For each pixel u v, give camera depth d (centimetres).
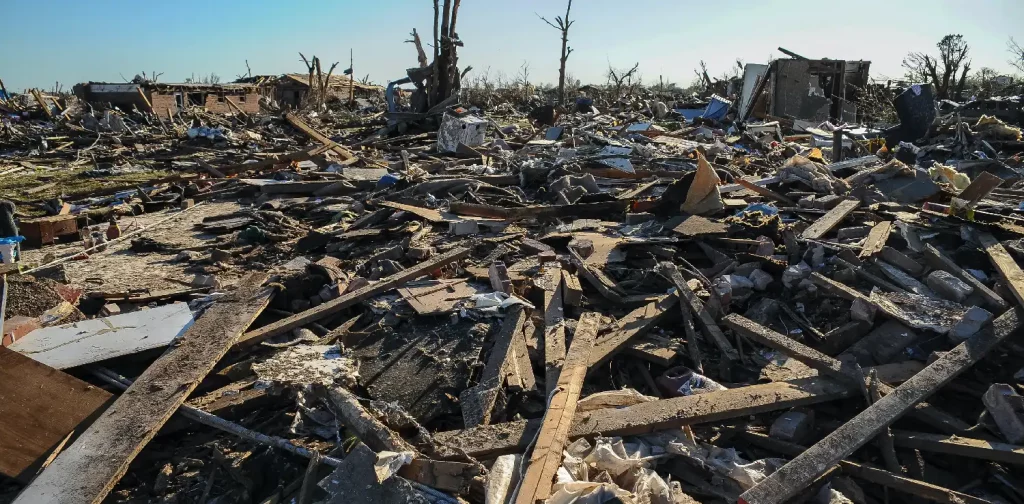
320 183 1345
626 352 571
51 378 470
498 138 2114
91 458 396
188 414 458
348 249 891
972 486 411
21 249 966
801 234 825
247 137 2408
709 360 570
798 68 2500
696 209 980
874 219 878
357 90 5209
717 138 2066
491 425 436
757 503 356
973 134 1570
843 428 417
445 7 2620
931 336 557
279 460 423
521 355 544
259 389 491
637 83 5003
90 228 1080
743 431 455
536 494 350
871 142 1666
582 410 452
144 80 3872
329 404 463
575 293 654
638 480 376
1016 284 589
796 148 1770
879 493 402
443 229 1000
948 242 756
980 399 486
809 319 630
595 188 1239
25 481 394
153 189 1398
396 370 522
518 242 883
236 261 878
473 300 632
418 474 371
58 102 3391
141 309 659
